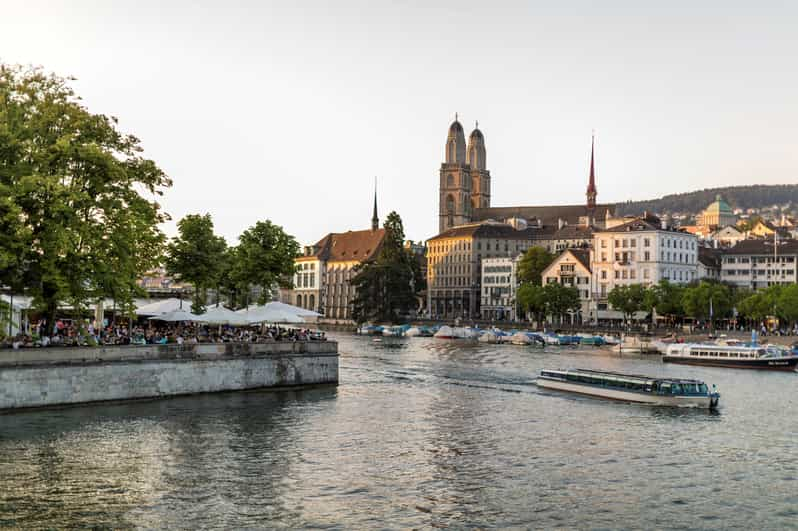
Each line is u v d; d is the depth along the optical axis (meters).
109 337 68.19
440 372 97.94
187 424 56.84
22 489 40.81
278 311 80.56
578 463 49.50
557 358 124.38
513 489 43.53
